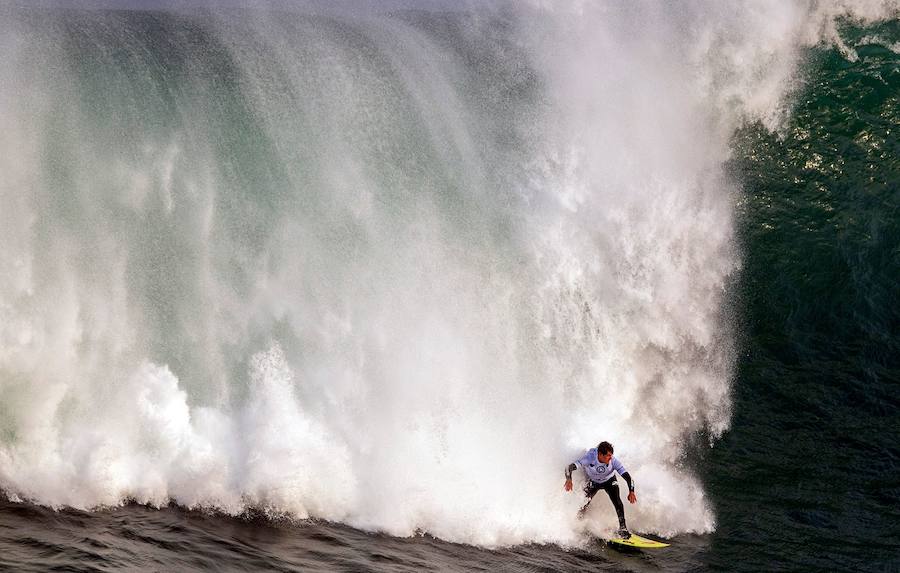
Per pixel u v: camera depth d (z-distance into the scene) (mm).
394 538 35406
